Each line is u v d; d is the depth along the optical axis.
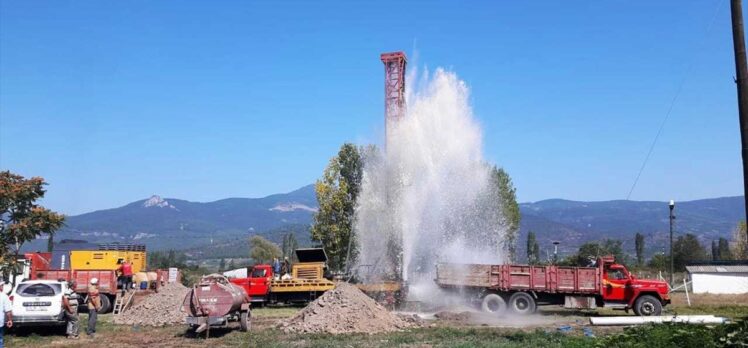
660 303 29.42
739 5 13.35
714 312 30.44
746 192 12.78
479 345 18.78
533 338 19.89
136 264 41.38
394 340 20.27
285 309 36.41
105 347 19.83
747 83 13.09
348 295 24.41
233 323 25.83
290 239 110.38
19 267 36.09
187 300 21.78
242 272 46.97
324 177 57.59
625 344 15.26
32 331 23.84
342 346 19.14
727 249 115.25
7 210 37.72
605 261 30.23
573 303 30.03
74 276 33.00
